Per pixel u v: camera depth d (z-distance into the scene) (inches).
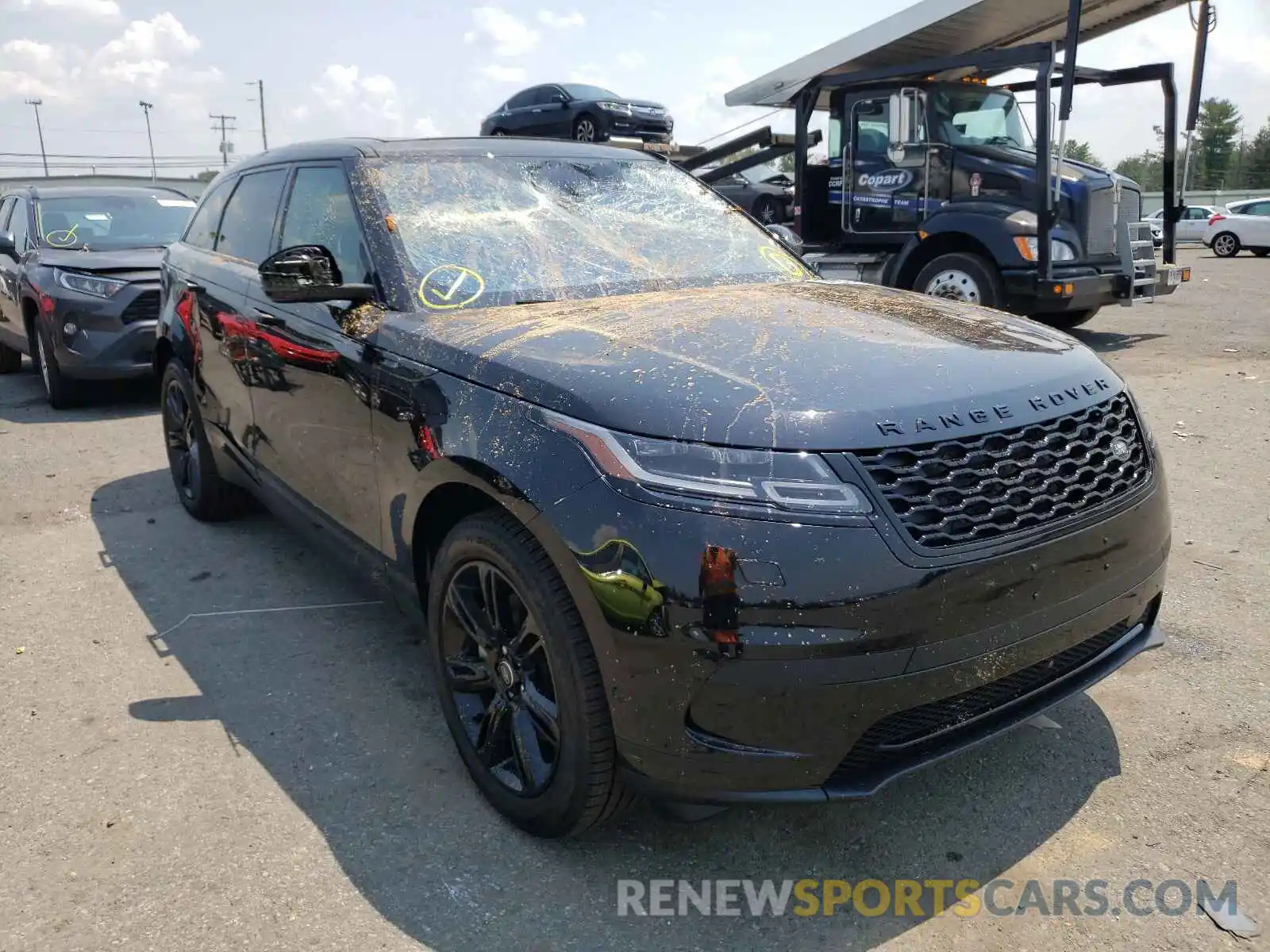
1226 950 86.4
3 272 357.7
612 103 599.5
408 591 120.8
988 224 366.9
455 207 138.2
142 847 103.3
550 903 94.6
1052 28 401.7
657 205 155.8
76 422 309.6
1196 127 404.5
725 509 82.8
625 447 87.8
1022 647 90.1
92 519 212.7
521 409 97.0
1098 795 108.6
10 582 178.5
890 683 83.5
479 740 109.0
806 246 436.5
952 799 109.0
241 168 188.1
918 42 402.3
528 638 99.7
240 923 92.2
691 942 89.5
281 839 104.3
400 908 94.0
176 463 212.8
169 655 147.9
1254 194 1731.1
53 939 90.5
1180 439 250.4
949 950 87.7
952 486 87.1
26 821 108.0
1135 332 438.3
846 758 86.1
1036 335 113.5
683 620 82.7
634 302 123.0
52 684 139.6
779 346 100.6
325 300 124.4
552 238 138.8
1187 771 112.3
